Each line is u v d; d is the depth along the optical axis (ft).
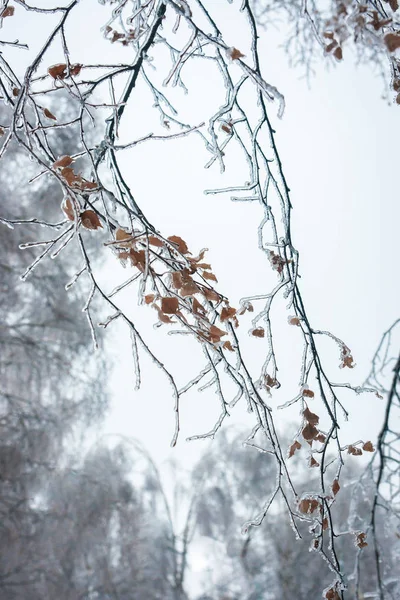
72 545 27.35
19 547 26.05
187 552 32.07
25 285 28.35
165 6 5.98
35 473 27.55
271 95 5.18
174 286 5.43
